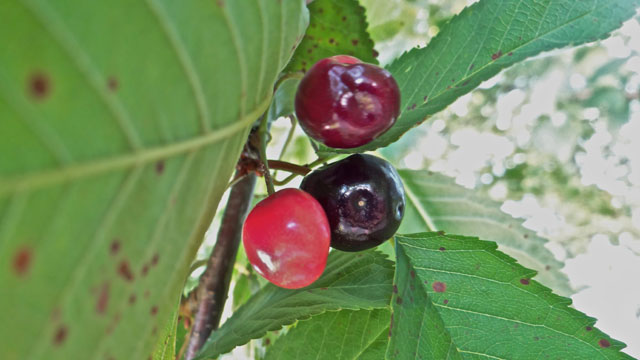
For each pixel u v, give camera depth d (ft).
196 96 0.26
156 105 0.23
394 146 0.80
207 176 0.29
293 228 0.40
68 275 0.20
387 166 0.43
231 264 0.59
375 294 0.50
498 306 0.45
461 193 0.74
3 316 0.18
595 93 1.74
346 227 0.42
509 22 0.50
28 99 0.17
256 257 0.41
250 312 0.55
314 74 0.38
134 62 0.21
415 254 0.47
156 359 0.46
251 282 0.74
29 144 0.18
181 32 0.24
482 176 1.67
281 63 0.34
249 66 0.29
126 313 0.25
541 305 0.44
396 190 0.43
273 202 0.40
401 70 0.53
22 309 0.19
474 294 0.45
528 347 0.44
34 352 0.19
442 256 0.47
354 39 0.57
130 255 0.24
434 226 0.74
